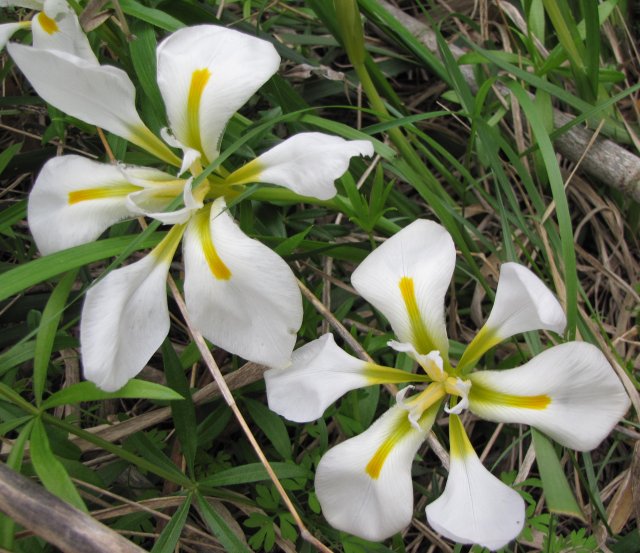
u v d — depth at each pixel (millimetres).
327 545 244
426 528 256
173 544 222
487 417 215
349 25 261
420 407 214
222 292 208
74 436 246
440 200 278
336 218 306
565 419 207
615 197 308
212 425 246
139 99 272
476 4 339
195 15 285
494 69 308
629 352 285
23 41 279
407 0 353
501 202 271
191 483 231
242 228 252
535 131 262
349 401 246
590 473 246
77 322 274
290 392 213
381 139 321
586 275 309
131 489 252
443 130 326
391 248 221
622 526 251
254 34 298
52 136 282
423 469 263
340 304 286
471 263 269
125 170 226
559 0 282
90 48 254
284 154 215
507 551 240
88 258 220
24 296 275
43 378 219
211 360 227
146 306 214
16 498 191
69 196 224
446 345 222
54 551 232
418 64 331
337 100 332
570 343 206
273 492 236
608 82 300
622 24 323
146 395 214
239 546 222
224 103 221
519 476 250
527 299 208
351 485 210
